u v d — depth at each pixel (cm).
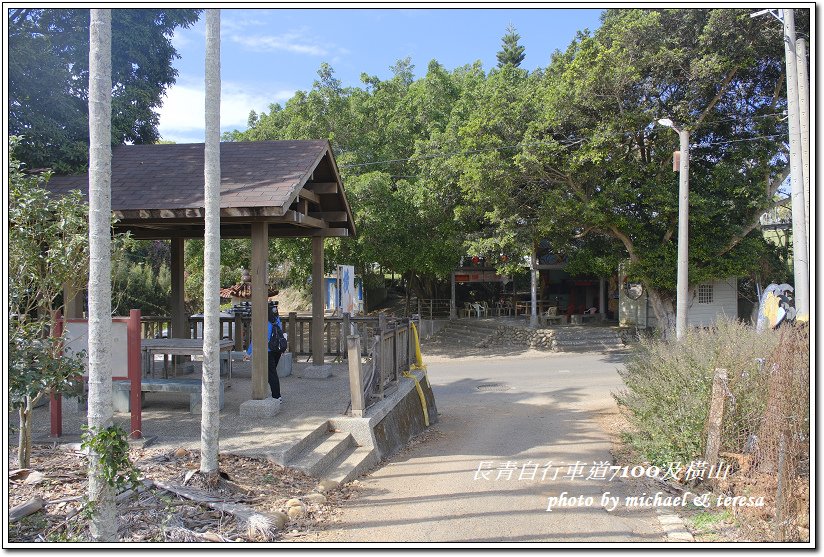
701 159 2206
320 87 2478
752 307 2809
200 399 838
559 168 2033
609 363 1981
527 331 2436
